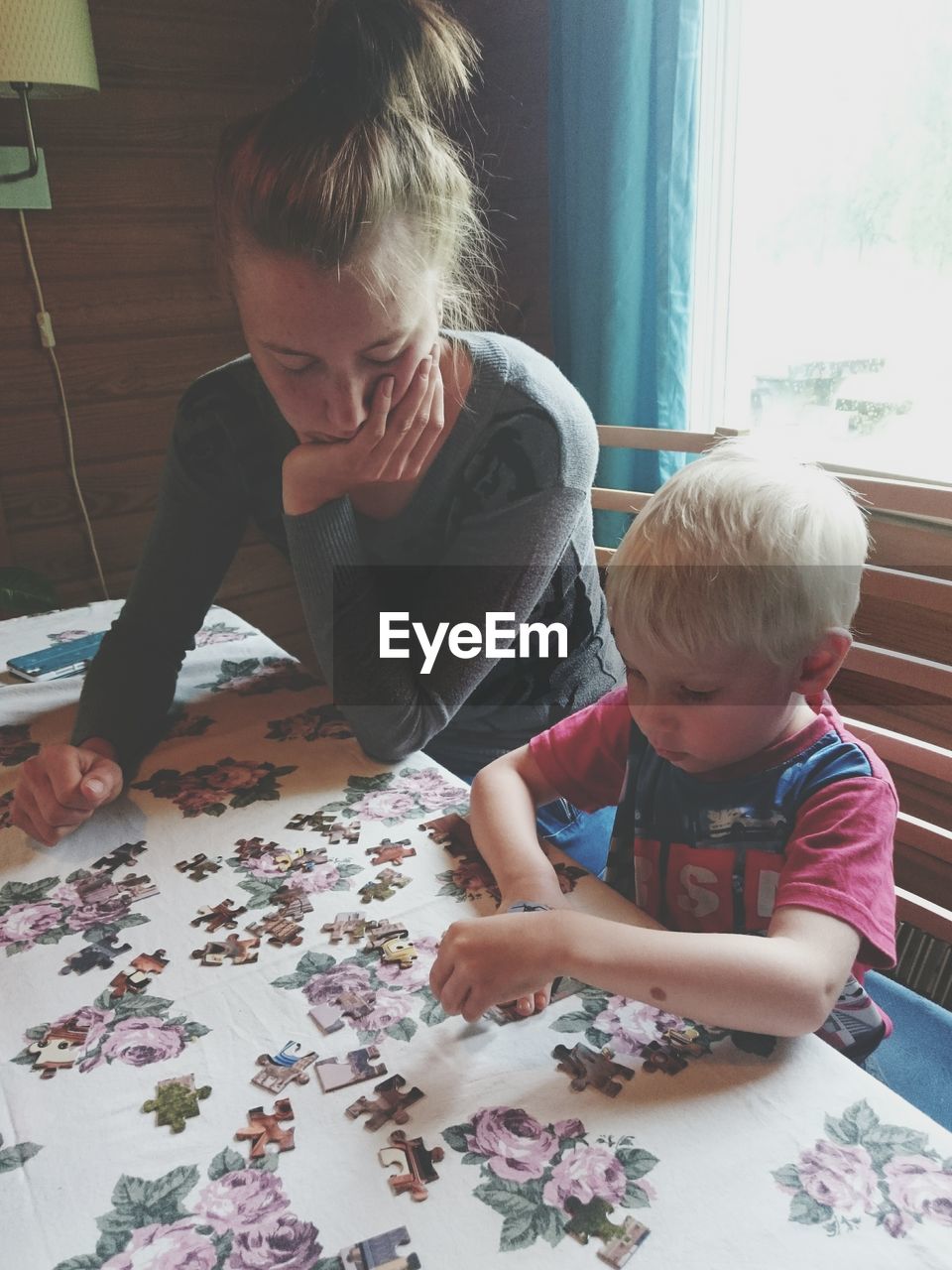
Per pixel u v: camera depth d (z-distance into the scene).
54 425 2.50
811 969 0.62
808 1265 0.49
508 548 1.08
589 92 1.87
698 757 0.77
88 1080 0.63
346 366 0.85
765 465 0.76
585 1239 0.51
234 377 1.13
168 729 1.13
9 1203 0.55
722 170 1.97
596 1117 0.59
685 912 0.83
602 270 1.94
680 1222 0.52
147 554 1.19
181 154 2.51
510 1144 0.57
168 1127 0.60
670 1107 0.59
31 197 2.30
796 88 1.88
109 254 2.46
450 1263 0.50
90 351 2.50
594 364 2.04
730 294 2.08
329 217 0.76
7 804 0.99
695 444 1.47
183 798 0.98
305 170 0.77
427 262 0.87
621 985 0.63
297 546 1.01
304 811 0.95
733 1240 0.51
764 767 0.78
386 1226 0.53
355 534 1.04
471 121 2.41
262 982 0.72
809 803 0.75
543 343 2.42
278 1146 0.58
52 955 0.76
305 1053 0.65
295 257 0.78
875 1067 0.89
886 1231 0.51
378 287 0.81
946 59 1.63
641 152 1.86
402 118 0.83
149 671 1.13
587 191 1.93
